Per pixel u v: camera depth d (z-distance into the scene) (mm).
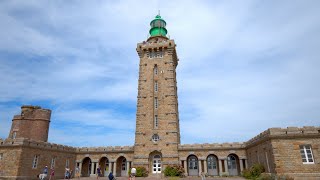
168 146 47906
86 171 55406
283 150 32844
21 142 39969
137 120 50594
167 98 51344
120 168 54000
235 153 48000
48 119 60344
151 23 63281
